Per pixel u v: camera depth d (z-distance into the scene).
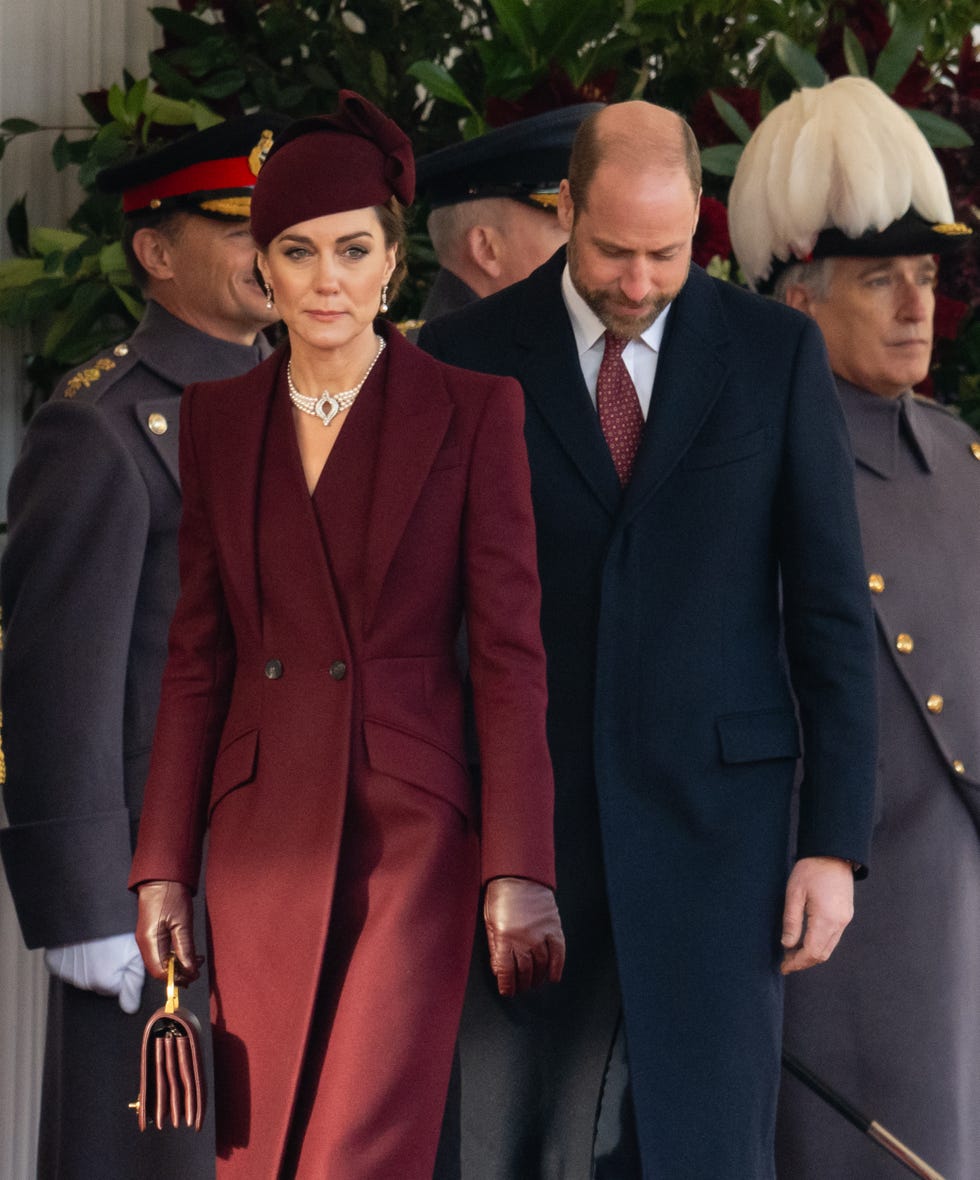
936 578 15.10
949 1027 14.88
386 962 10.53
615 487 12.10
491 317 12.67
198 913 14.11
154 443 14.33
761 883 12.00
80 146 18.19
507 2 18.12
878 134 15.21
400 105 19.16
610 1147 12.25
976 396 19.48
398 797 10.66
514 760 10.58
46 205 18.84
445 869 10.70
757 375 12.21
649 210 11.47
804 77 18.36
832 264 15.30
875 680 12.16
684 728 11.94
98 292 17.81
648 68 19.75
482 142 16.22
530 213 16.22
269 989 10.67
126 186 15.34
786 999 14.80
